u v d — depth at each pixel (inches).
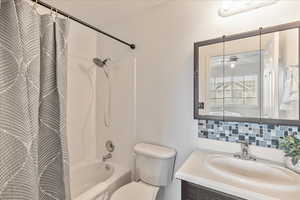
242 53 47.9
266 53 44.7
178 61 60.2
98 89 83.0
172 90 61.7
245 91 47.8
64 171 39.8
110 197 58.3
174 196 61.7
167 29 62.3
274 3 44.3
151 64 66.4
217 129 53.2
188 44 58.0
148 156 59.0
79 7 64.7
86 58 79.5
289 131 43.0
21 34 31.2
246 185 33.4
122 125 75.2
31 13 33.3
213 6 53.2
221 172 37.8
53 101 39.1
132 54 71.3
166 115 63.3
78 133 77.2
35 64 33.6
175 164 61.7
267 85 44.8
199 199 37.4
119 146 76.5
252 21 47.3
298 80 41.0
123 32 73.5
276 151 44.5
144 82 68.5
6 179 28.7
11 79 29.4
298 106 41.1
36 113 33.9
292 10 42.6
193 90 57.2
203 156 49.1
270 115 44.6
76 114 76.1
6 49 29.2
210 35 53.8
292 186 31.6
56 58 39.0
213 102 52.7
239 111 48.8
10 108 29.2
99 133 83.4
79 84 77.0
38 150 36.7
